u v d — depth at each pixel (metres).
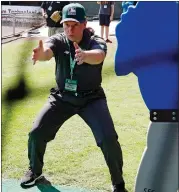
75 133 4.05
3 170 3.21
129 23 1.98
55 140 3.86
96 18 12.66
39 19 7.39
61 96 2.66
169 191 2.07
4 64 5.84
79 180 3.07
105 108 2.62
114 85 5.82
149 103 2.03
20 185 2.93
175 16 1.92
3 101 3.62
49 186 2.96
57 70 2.66
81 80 2.59
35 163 2.82
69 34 2.52
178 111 2.00
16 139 3.81
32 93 4.02
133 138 3.90
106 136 2.52
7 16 8.48
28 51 5.68
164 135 2.03
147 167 2.08
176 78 1.98
